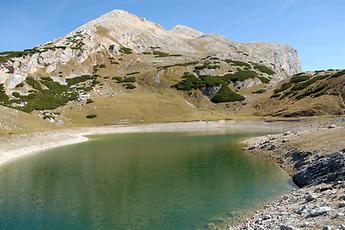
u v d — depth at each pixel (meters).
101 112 182.50
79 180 50.34
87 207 36.69
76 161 69.12
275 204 33.38
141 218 32.53
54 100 195.62
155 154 75.19
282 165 53.44
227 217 31.53
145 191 42.41
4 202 39.50
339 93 151.25
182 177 49.44
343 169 35.69
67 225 31.52
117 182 48.00
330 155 44.47
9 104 179.00
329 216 22.66
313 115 143.12
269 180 45.03
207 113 196.00
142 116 181.38
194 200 37.53
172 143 97.00
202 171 53.22
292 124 133.50
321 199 28.11
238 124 156.25
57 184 48.19
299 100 167.88
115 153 79.50
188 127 158.88
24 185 47.97
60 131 118.06
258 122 150.88
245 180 45.62
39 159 73.19
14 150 81.31
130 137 124.06
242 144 83.94
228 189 41.47
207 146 85.44
